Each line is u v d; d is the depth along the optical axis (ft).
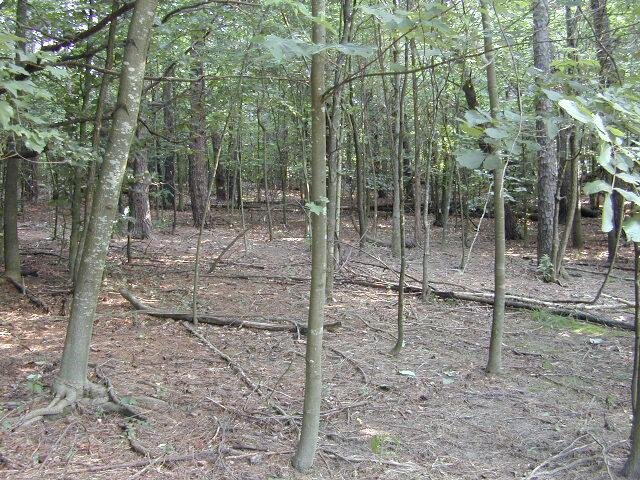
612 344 21.31
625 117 7.16
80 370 13.98
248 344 19.61
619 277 35.55
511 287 31.53
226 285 28.91
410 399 15.51
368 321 23.18
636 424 11.53
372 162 47.11
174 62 23.80
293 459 11.72
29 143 11.35
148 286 27.73
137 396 14.43
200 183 54.75
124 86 13.50
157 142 36.83
